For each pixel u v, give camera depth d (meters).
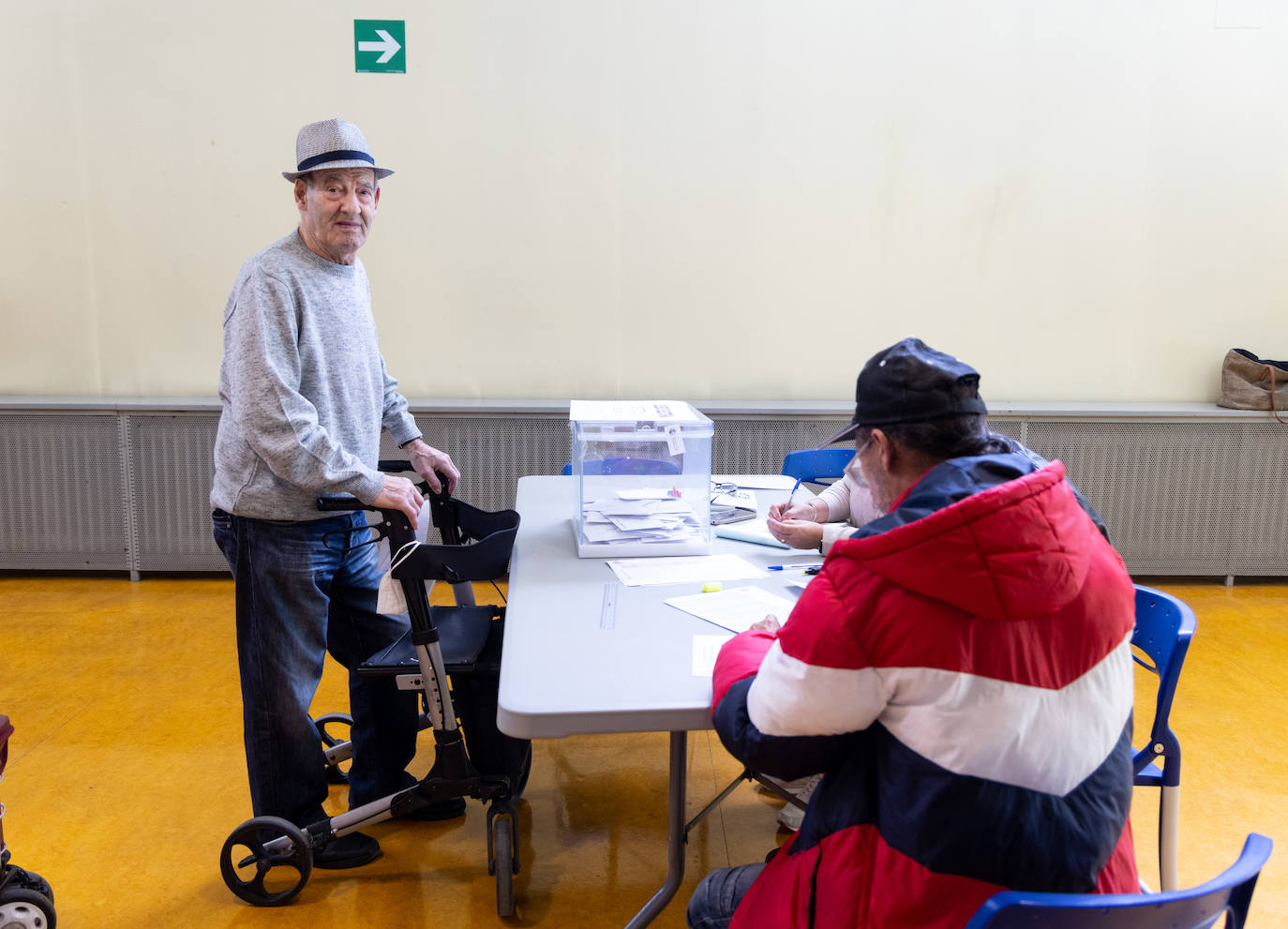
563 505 2.69
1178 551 4.38
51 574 4.43
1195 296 4.48
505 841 2.08
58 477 4.22
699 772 2.78
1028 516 1.04
